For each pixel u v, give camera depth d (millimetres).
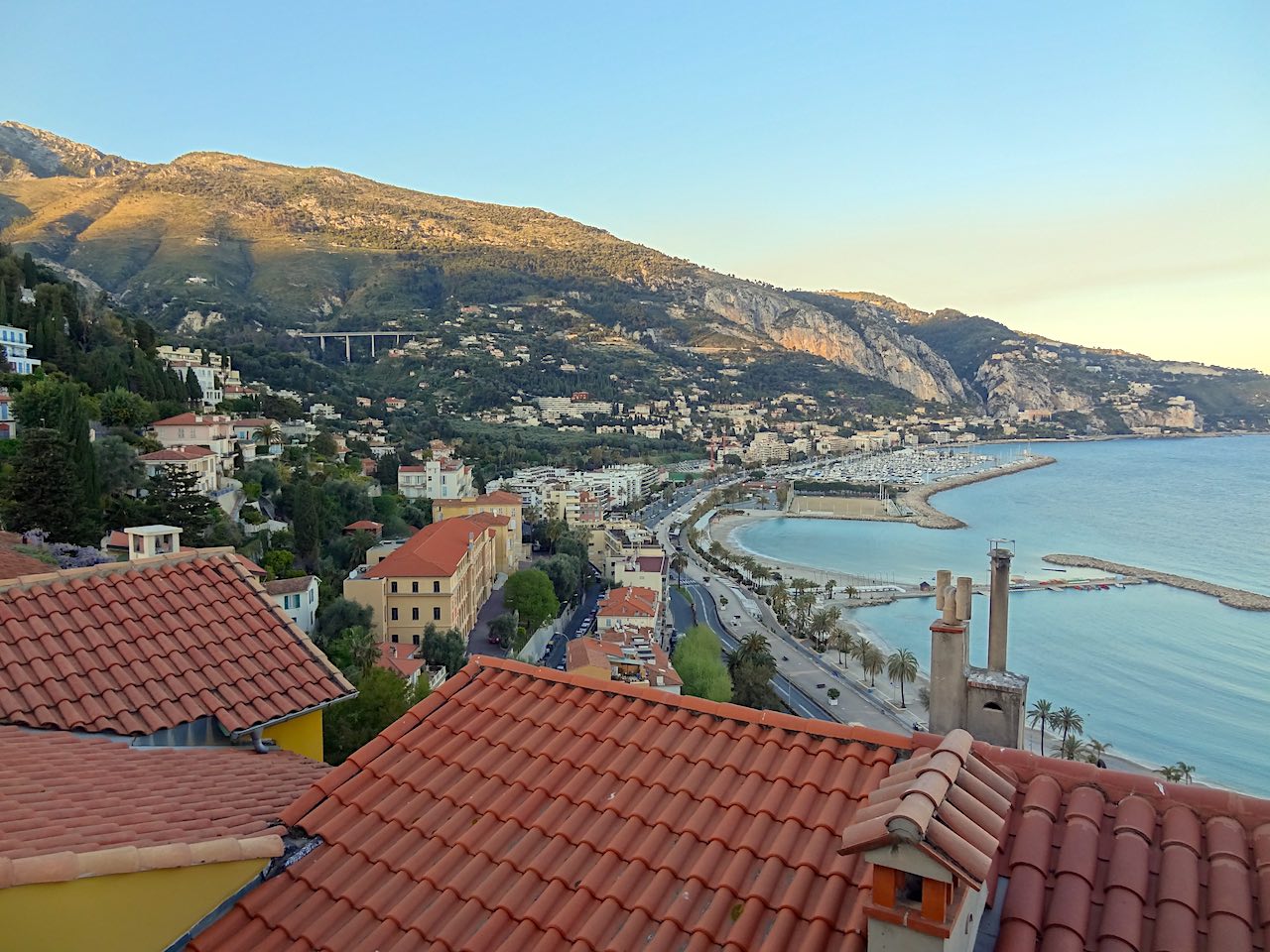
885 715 100438
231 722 14820
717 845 9844
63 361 108625
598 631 106562
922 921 7238
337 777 11805
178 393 123250
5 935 7695
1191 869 8398
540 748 12219
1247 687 111625
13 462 65250
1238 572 186375
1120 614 148125
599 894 9438
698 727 12188
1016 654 125125
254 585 18969
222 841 9375
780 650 124688
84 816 10211
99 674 14844
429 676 70500
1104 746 90812
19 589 16234
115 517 72812
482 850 10266
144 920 8711
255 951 9133
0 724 13484
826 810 10070
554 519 167250
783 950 8250
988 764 10266
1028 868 8633
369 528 107438
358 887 9906
